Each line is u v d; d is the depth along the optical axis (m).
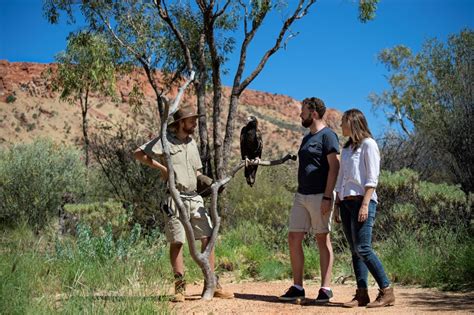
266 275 7.69
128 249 7.32
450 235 7.85
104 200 14.16
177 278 5.34
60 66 23.03
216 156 12.75
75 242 7.93
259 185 13.46
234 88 12.95
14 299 4.52
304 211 5.42
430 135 11.91
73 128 79.44
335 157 5.26
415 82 33.22
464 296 5.51
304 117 5.45
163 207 5.35
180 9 15.55
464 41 18.31
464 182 10.72
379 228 9.45
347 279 7.28
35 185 13.77
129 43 15.50
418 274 6.76
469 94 10.94
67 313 4.43
